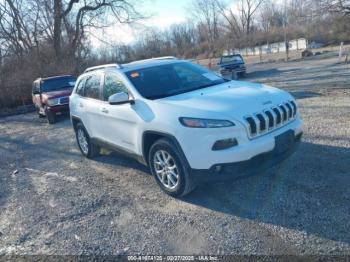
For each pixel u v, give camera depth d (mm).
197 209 4242
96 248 3717
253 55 59781
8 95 20234
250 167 4027
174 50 60875
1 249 3941
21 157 8297
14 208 5094
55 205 4977
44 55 25641
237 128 3938
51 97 12930
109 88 5641
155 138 4750
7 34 25531
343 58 27641
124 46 31500
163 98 4770
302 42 52625
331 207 3818
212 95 4551
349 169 4688
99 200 4918
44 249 3828
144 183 5297
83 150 7156
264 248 3301
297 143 4699
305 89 12547
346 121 7012
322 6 22406
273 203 4086
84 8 28156
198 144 4039
